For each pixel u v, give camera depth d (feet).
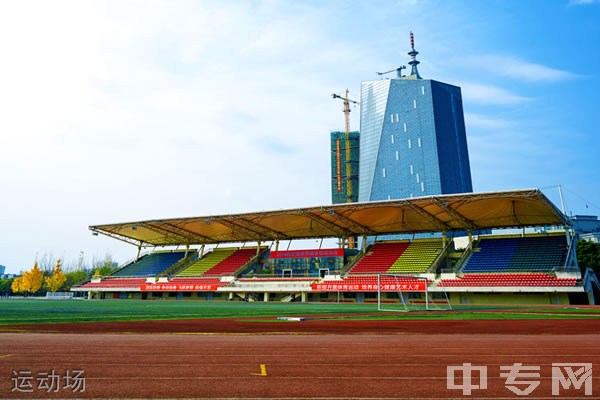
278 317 73.82
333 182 565.12
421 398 17.51
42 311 89.51
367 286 168.45
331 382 20.08
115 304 141.49
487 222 172.45
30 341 34.42
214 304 147.33
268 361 25.53
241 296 197.16
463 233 254.88
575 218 384.47
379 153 504.84
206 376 21.16
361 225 190.90
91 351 29.04
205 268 223.10
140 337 38.29
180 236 232.94
